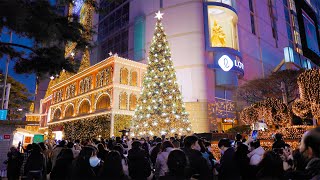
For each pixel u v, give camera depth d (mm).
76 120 37281
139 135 23688
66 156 6547
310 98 11062
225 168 5867
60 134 41906
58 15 8680
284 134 12258
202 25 36719
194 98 33906
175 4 38719
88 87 36844
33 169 7719
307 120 15984
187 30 36625
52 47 9008
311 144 2732
